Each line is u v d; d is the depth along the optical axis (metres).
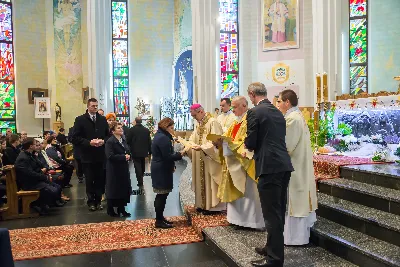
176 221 6.62
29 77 19.30
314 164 6.76
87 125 7.46
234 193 5.43
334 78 12.85
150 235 5.83
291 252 4.48
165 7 21.73
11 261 3.18
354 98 8.97
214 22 15.12
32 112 19.33
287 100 4.75
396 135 7.81
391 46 15.65
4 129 18.78
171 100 21.48
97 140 7.16
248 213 5.43
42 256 5.02
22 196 7.12
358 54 16.19
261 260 4.11
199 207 6.50
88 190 7.68
